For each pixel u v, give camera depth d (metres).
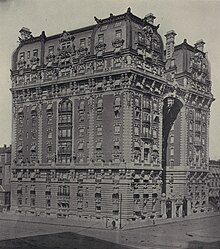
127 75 65.81
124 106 66.06
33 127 76.81
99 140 68.50
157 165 71.75
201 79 86.25
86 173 69.31
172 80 80.19
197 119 85.19
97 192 67.81
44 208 73.62
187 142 82.06
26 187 76.50
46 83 74.75
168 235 57.53
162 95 74.44
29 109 77.75
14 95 79.62
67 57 73.25
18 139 78.75
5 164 82.25
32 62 77.44
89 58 70.00
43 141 75.25
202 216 78.69
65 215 71.06
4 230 60.38
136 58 67.50
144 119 69.50
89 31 71.75
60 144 72.88
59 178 72.44
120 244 51.12
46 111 75.31
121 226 63.47
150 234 57.91
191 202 81.94
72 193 70.50
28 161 76.62
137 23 69.12
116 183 65.94
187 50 83.19
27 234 57.28
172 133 83.19
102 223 65.88
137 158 67.56
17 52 79.44
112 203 66.12
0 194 80.69
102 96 68.75
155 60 72.31
